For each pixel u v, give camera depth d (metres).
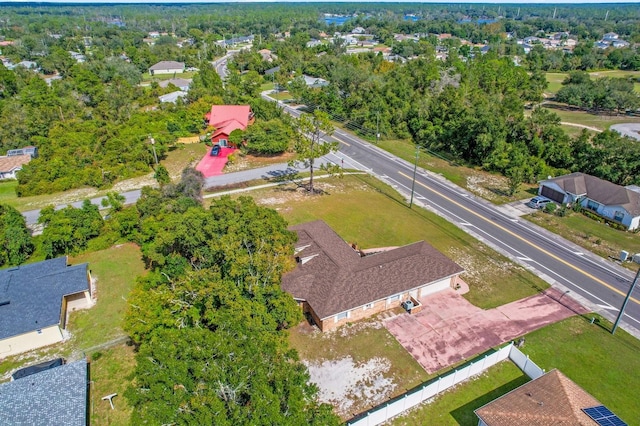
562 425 21.62
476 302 35.03
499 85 99.56
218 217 35.41
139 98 97.06
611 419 22.05
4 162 64.19
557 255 42.41
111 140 65.00
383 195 55.88
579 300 35.62
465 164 67.62
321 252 36.22
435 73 100.38
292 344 30.53
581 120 92.94
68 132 71.38
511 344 29.00
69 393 24.27
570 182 53.12
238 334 22.92
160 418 18.06
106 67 120.12
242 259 28.84
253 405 18.78
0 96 100.00
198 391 19.56
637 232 47.00
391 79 96.00
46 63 132.12
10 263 40.62
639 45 180.38
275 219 34.41
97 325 32.81
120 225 43.81
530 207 53.03
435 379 27.62
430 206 52.94
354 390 26.95
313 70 122.50
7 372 28.50
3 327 29.81
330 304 31.14
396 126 80.75
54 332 30.91
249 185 58.34
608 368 28.67
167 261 34.34
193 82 104.06
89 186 59.75
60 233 40.94
